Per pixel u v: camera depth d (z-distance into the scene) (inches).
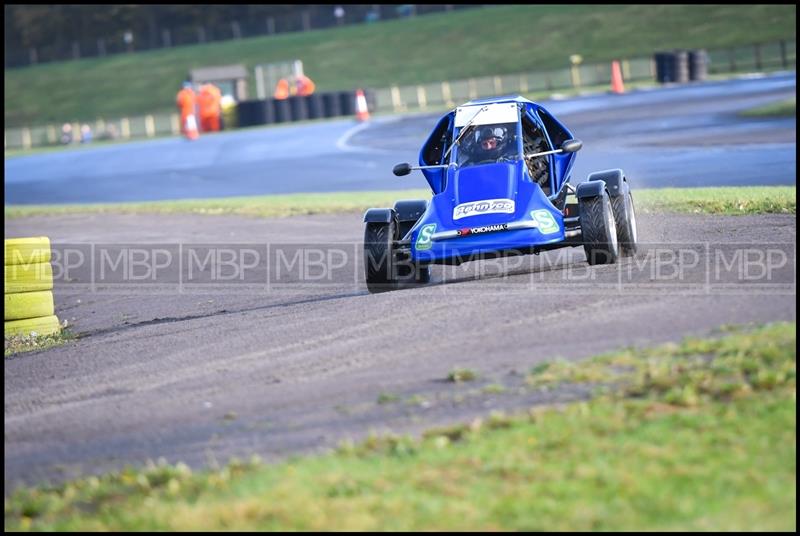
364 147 5762.8
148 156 7175.2
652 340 1144.2
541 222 1541.6
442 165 1695.4
